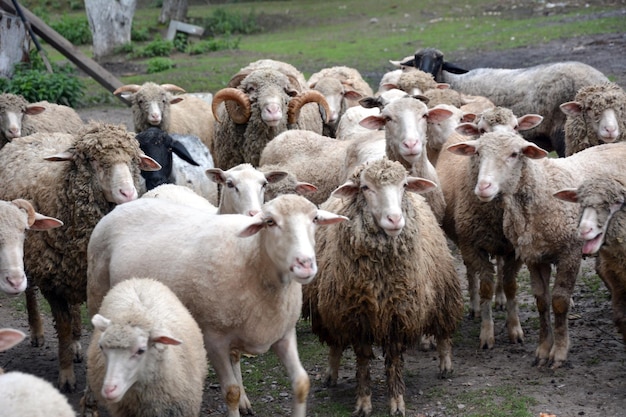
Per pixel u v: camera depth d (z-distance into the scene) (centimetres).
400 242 678
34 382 511
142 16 3916
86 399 686
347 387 775
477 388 744
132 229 697
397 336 704
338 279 700
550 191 782
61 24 3469
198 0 4341
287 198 602
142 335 541
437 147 1018
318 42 3009
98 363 591
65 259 788
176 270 650
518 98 1363
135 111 1355
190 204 796
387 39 2911
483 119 887
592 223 698
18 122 1127
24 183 824
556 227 773
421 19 3375
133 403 579
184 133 1381
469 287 927
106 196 785
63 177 787
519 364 796
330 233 725
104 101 2162
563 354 782
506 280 854
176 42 3080
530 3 3362
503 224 801
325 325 728
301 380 652
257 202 795
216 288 635
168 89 1432
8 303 1038
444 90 1116
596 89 1005
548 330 795
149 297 602
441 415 697
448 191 911
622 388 726
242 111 1118
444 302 753
